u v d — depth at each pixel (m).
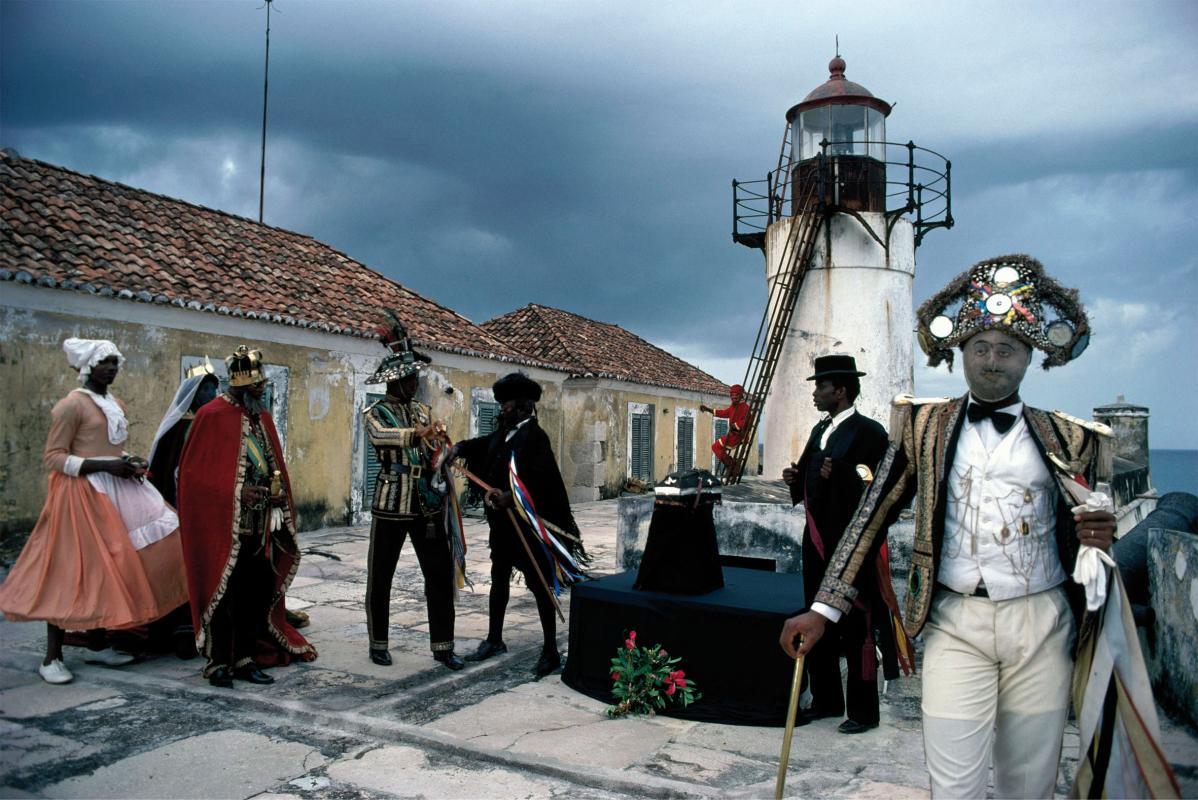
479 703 4.73
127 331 9.89
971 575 2.27
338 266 15.13
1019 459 2.27
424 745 4.09
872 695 4.25
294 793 3.52
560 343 20.16
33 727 4.21
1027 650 2.22
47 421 9.08
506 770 3.82
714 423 27.42
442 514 5.40
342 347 12.77
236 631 5.00
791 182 9.54
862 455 4.36
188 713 4.49
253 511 5.05
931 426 2.40
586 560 5.40
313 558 9.80
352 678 5.05
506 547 5.44
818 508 4.38
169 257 11.42
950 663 2.29
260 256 13.40
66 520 4.93
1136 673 2.19
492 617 5.58
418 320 14.81
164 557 5.16
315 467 12.38
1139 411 15.52
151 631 5.50
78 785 3.53
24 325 8.88
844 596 2.47
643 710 4.53
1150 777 2.15
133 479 5.21
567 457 20.02
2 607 4.82
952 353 2.51
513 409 5.49
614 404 20.86
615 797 3.54
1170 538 4.50
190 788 3.54
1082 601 2.29
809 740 4.16
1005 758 2.30
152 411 10.16
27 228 9.94
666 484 4.80
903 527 6.21
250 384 5.06
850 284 8.85
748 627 4.41
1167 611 4.51
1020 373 2.30
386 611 5.39
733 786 3.58
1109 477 2.25
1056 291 2.35
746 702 4.41
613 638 4.81
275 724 4.36
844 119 9.17
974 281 2.38
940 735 2.28
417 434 5.20
